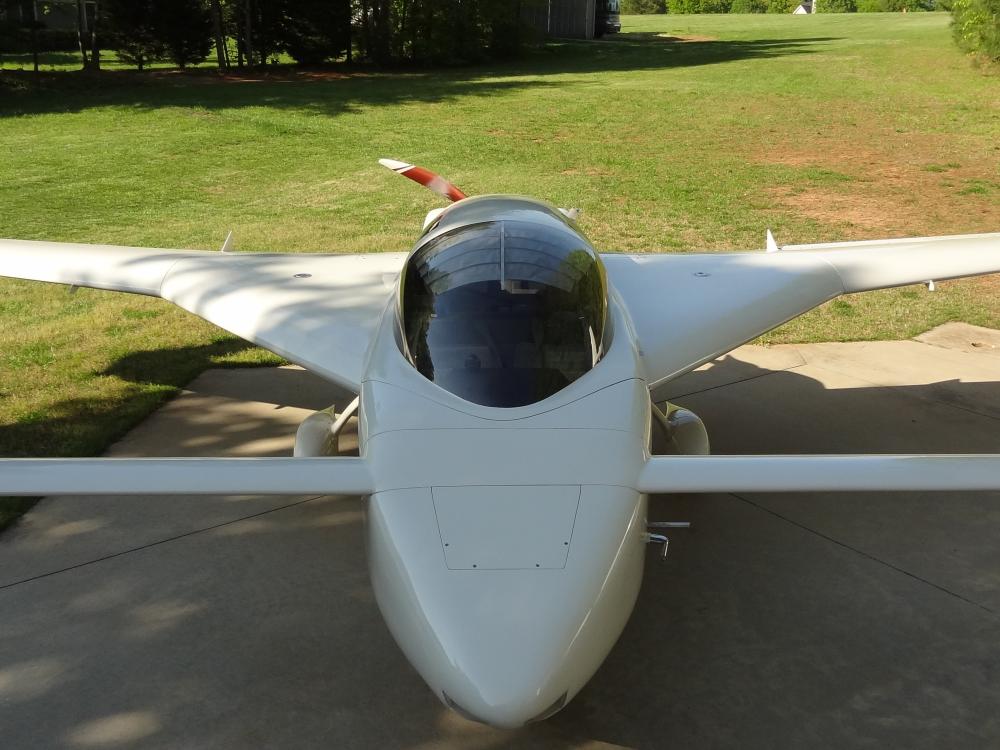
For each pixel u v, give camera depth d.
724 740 3.42
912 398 6.68
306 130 19.56
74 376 7.08
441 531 2.95
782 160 16.61
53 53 37.28
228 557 4.67
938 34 41.56
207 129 19.56
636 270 6.10
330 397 6.80
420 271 3.92
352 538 4.87
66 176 15.35
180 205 13.35
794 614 4.19
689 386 6.98
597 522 2.99
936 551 4.73
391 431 3.32
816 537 4.88
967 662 3.85
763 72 29.27
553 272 3.77
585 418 3.35
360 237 11.23
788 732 3.46
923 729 3.46
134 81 27.42
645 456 3.33
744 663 3.85
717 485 3.14
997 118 20.12
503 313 3.58
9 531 4.89
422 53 32.78
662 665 3.85
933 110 21.42
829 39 42.59
